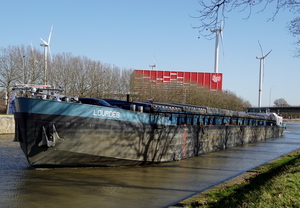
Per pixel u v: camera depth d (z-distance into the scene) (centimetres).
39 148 1327
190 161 2011
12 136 3048
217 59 7938
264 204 849
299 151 2469
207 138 2494
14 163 1622
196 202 962
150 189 1230
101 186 1237
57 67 4250
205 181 1420
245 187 1167
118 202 1047
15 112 1349
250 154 2505
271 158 2289
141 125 1661
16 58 4194
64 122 1344
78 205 1001
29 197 1063
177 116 2130
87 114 1404
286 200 891
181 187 1287
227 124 2988
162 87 5947
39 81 4244
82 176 1375
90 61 4475
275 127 4719
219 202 947
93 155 1451
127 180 1354
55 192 1130
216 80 7912
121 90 4888
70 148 1376
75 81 4256
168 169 1670
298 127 8562
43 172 1405
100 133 1455
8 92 4203
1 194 1088
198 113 2378
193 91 6275
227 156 2338
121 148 1555
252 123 3900
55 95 1448
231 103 7606
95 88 4434
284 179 1195
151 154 1755
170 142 1920
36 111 1287
